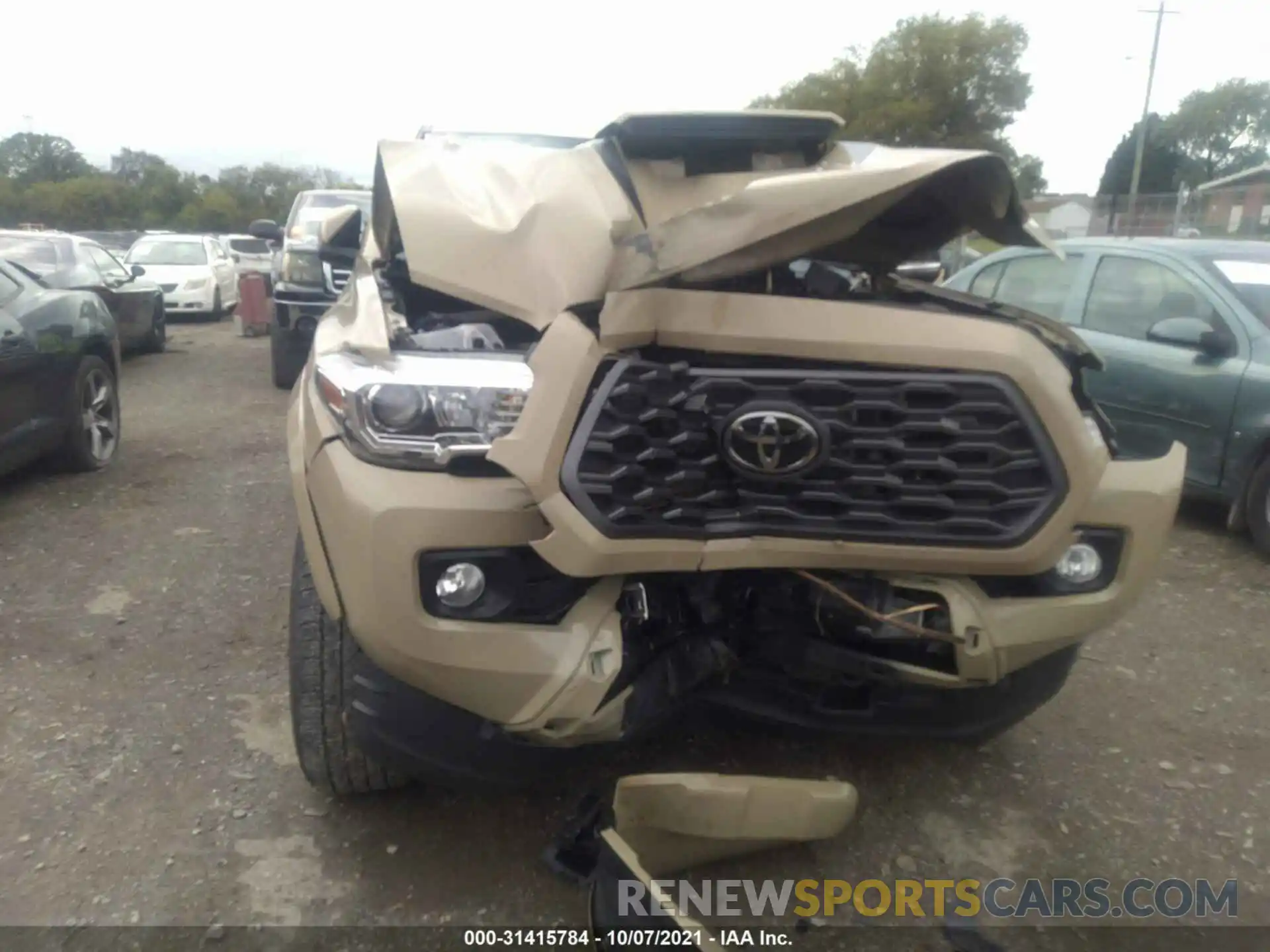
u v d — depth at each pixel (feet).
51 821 9.61
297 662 9.00
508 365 7.99
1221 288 18.53
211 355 42.60
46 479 21.12
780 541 7.89
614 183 9.56
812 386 7.73
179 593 15.02
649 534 7.60
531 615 7.95
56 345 19.88
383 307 9.11
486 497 7.70
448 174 10.20
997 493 7.94
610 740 8.31
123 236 94.22
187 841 9.39
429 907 8.67
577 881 8.82
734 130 10.90
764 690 9.40
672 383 7.63
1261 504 17.48
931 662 8.77
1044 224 10.60
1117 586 8.87
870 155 8.98
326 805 9.96
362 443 7.88
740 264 7.46
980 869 9.37
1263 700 12.63
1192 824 10.09
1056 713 12.20
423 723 8.34
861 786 10.56
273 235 31.19
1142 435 19.38
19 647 13.14
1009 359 7.79
